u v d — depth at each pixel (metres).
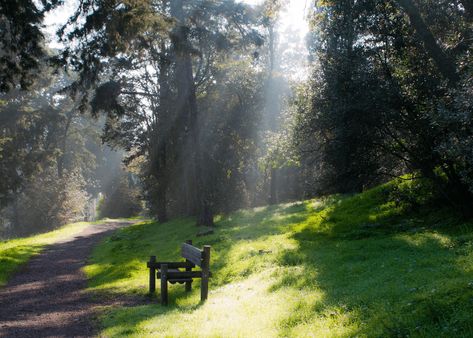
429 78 13.56
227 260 14.60
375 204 18.72
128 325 8.59
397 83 13.85
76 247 30.02
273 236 18.02
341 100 14.45
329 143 15.99
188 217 37.53
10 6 18.22
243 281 11.80
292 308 7.70
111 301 11.86
